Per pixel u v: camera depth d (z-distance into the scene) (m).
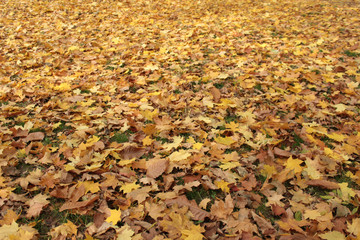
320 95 4.23
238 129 3.35
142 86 4.50
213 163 2.89
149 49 5.98
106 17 8.23
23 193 2.56
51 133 3.35
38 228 2.24
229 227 2.19
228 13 8.66
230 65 5.17
